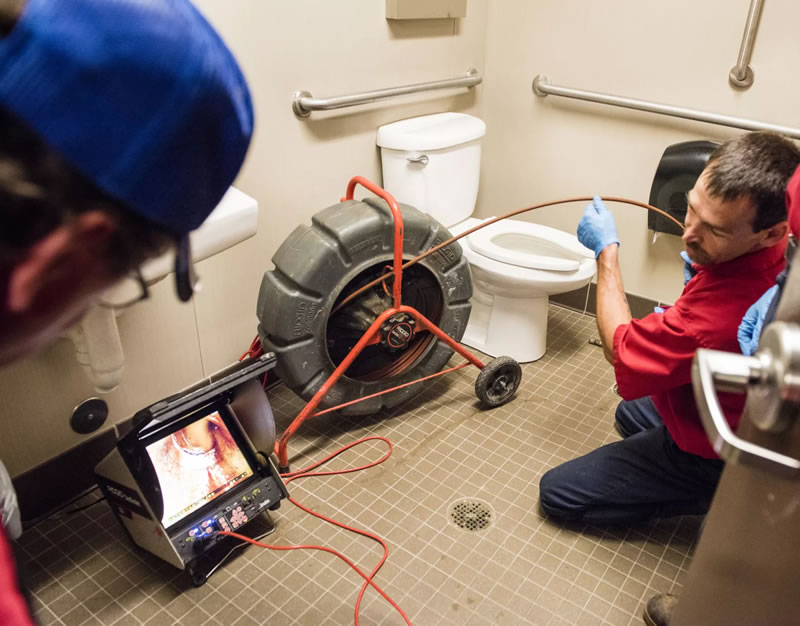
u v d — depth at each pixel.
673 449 1.48
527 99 2.52
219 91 0.36
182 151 0.36
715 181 1.07
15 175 0.30
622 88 2.27
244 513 1.53
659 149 2.26
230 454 1.56
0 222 0.30
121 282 0.39
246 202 1.41
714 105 2.10
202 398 1.39
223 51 0.38
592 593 1.48
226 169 0.40
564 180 2.54
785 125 1.97
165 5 0.34
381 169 2.32
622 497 1.55
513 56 2.49
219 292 1.92
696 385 0.54
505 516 1.68
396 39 2.16
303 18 1.85
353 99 1.99
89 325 1.34
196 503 1.48
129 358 1.73
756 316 1.07
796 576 0.54
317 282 1.70
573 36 2.32
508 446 1.93
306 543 1.59
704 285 1.21
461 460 1.87
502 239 2.38
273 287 1.73
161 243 0.38
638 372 1.29
